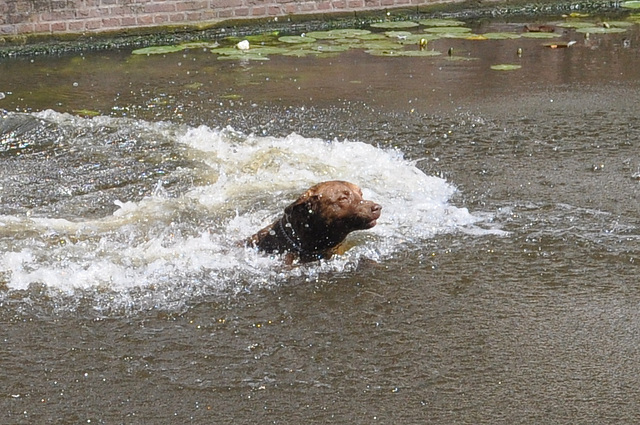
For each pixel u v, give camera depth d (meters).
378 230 7.43
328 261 6.93
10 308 6.27
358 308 6.22
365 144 9.70
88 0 16.06
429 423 4.93
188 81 13.32
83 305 6.31
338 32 16.91
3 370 5.49
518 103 11.63
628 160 9.18
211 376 5.41
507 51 15.15
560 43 15.69
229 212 7.83
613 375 5.39
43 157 9.50
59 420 4.99
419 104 11.68
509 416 4.99
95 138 10.14
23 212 7.92
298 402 5.13
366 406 5.09
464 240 7.26
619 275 6.66
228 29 17.08
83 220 7.73
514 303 6.27
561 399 5.15
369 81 13.09
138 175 8.86
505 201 8.06
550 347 5.70
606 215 7.73
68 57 15.48
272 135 10.40
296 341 5.80
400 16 18.17
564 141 9.89
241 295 6.43
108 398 5.20
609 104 11.52
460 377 5.38
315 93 12.41
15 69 14.51
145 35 16.53
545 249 7.09
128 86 13.05
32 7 15.75
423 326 5.97
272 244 7.04
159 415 5.02
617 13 18.95
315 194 6.74
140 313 6.20
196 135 10.16
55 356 5.66
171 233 7.38
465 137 10.09
